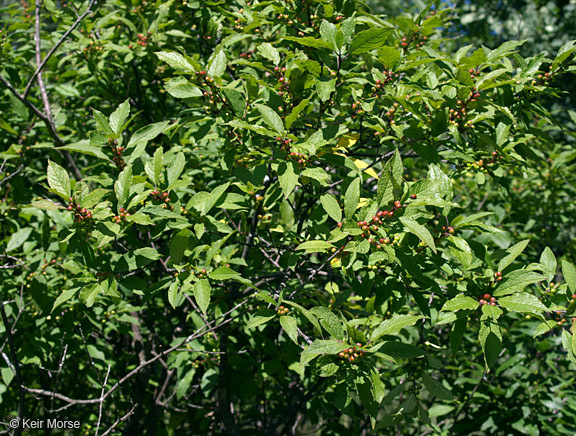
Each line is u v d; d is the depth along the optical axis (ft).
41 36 15.69
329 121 10.09
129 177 8.21
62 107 16.69
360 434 15.21
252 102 9.48
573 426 14.15
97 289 8.04
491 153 10.21
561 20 34.40
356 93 9.55
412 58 9.98
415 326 12.66
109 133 8.93
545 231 17.92
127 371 15.35
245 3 11.91
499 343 7.41
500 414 14.20
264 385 15.33
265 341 12.39
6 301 12.03
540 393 14.10
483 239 13.29
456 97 9.58
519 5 35.14
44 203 7.91
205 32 13.61
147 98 16.37
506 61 10.33
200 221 9.14
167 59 8.75
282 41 11.29
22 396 9.73
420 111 9.65
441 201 7.44
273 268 13.16
